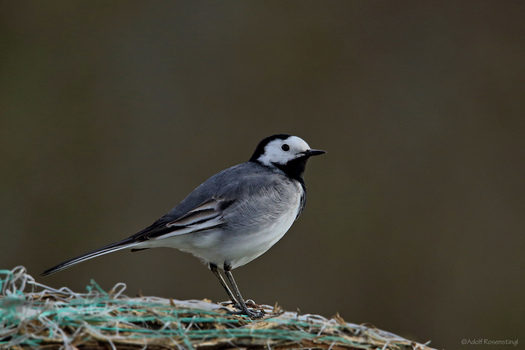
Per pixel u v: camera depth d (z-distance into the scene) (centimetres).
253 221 845
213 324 617
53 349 555
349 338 634
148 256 1452
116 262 1445
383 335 682
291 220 889
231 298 855
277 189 871
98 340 563
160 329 595
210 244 839
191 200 852
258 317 776
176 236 830
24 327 562
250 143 1589
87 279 1430
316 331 640
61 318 580
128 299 659
